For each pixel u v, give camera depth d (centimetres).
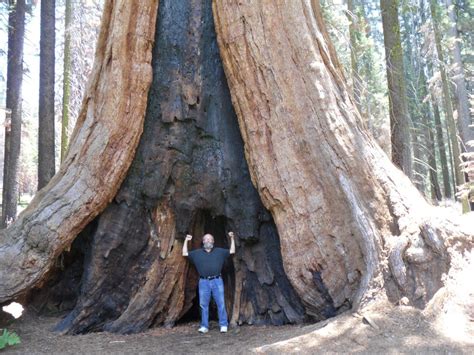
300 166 776
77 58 2144
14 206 1747
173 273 895
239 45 824
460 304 634
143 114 863
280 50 809
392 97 1184
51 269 901
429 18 2353
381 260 692
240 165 877
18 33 1806
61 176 870
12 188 1745
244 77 823
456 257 685
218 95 898
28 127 3141
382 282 673
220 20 850
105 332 838
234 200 874
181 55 899
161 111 881
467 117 2172
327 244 743
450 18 2308
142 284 883
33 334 813
